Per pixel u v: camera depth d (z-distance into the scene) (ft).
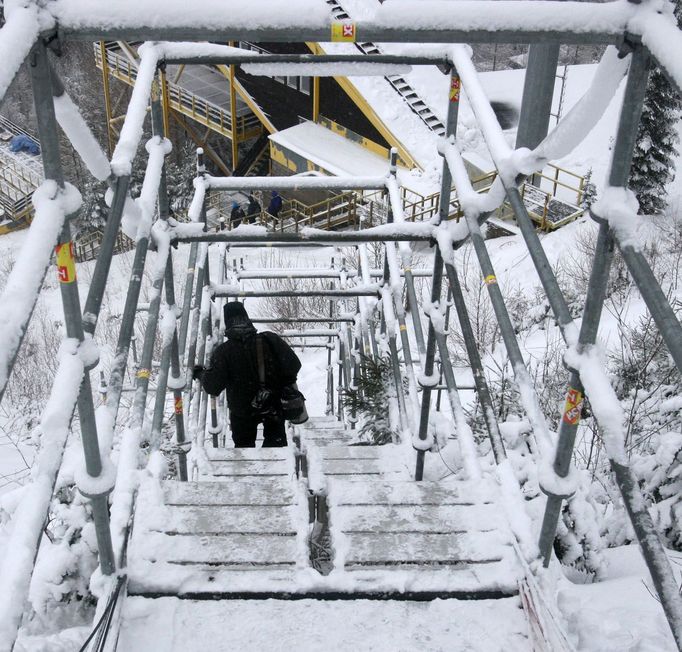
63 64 107.86
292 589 8.68
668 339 5.32
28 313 5.17
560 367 29.09
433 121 69.87
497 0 6.84
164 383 12.96
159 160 12.74
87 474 7.80
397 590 8.71
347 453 17.02
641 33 6.19
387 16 6.81
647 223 56.95
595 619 9.56
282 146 77.51
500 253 54.39
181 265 60.80
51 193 6.37
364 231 13.37
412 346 37.55
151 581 8.63
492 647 8.17
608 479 18.45
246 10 6.72
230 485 10.35
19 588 5.18
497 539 9.47
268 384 17.35
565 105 80.53
